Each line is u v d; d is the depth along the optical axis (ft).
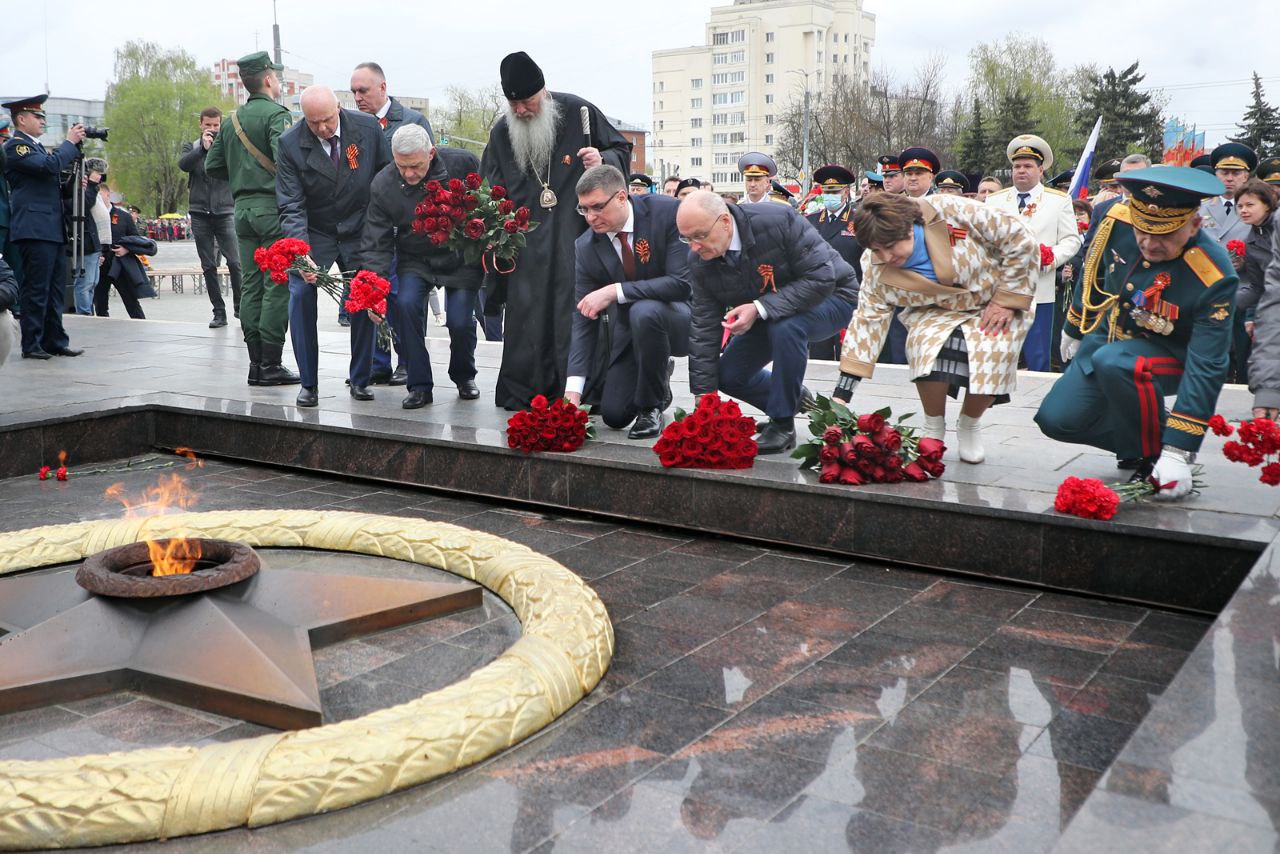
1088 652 12.35
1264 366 15.14
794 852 8.38
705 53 375.86
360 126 24.97
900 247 15.94
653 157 392.47
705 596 14.35
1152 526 13.71
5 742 10.12
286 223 24.13
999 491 15.46
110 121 228.22
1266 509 14.43
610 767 9.74
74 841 8.41
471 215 20.88
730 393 19.35
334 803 8.94
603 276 19.43
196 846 8.47
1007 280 16.15
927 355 16.29
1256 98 154.51
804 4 361.10
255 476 21.12
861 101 177.17
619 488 17.76
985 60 182.70
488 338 40.24
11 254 30.07
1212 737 7.97
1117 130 161.99
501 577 13.84
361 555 15.34
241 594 12.23
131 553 12.83
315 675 11.09
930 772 9.61
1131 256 15.17
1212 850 6.59
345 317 42.65
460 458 19.35
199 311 59.47
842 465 16.12
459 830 8.70
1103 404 15.72
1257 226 26.40
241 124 25.11
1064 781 9.43
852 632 13.02
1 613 12.30
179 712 10.69
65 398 23.70
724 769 9.70
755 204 17.95
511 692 10.34
